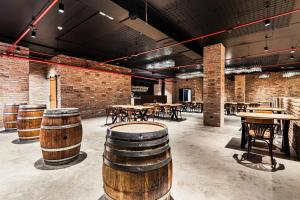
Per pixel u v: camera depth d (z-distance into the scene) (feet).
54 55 25.08
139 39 19.10
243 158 9.38
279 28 15.56
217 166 8.30
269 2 11.19
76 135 8.84
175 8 12.20
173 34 15.74
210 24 14.79
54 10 12.51
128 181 4.08
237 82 42.14
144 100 45.68
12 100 19.15
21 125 12.07
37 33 17.01
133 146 4.14
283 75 37.52
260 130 8.79
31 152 10.25
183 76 45.80
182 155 9.89
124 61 31.14
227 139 13.61
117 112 21.49
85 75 26.99
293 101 11.48
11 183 6.64
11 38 18.07
